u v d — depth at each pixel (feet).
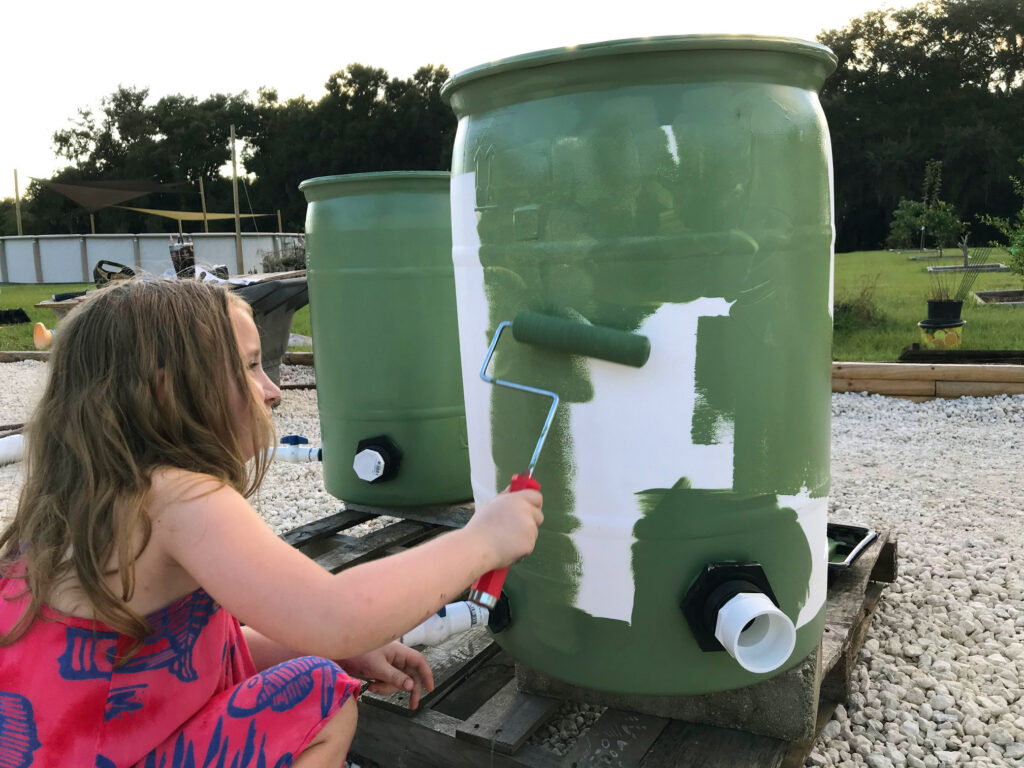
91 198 90.58
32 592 3.81
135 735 3.83
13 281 91.81
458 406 9.45
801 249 4.88
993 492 12.16
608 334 4.71
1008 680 7.00
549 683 5.98
